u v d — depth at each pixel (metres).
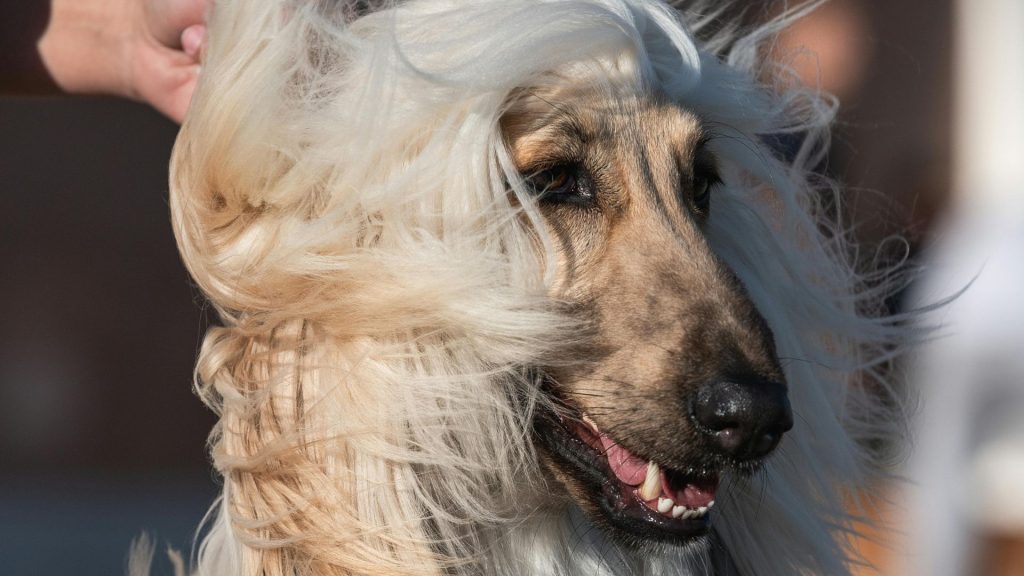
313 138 2.62
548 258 2.69
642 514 2.64
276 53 2.58
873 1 5.47
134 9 3.24
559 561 2.90
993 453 3.96
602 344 2.65
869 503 3.43
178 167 2.68
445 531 2.69
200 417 7.14
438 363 2.65
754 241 3.17
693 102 3.04
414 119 2.64
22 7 3.27
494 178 2.67
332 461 2.60
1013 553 3.96
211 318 3.45
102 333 7.16
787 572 3.12
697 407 2.53
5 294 7.13
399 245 2.63
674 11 3.02
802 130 3.38
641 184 2.75
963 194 5.54
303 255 2.59
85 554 6.05
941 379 3.93
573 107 2.72
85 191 7.16
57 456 7.12
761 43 3.36
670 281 2.65
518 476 2.76
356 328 2.60
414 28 2.71
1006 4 5.94
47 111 7.09
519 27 2.64
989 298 4.03
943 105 5.83
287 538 2.56
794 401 3.12
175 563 2.88
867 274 3.59
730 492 3.07
